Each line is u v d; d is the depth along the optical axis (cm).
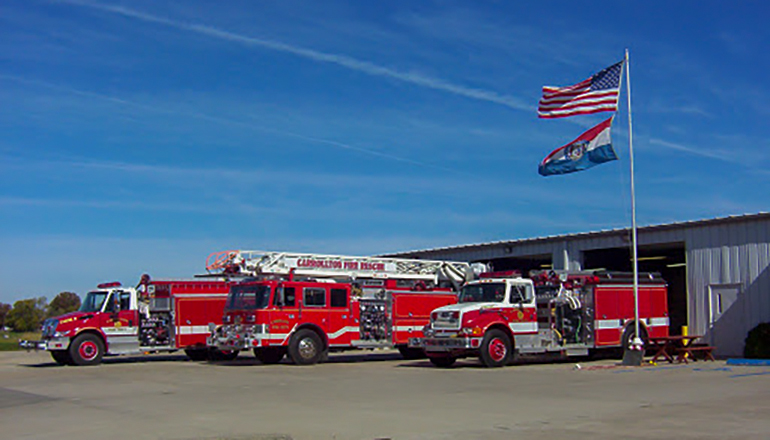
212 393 1378
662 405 1117
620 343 2159
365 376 1703
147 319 2338
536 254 2884
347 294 2217
